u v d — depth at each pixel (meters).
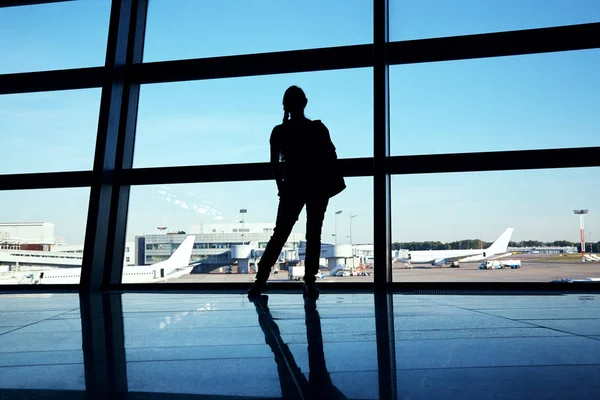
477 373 1.05
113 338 1.59
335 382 1.00
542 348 1.32
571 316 2.00
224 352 1.33
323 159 2.94
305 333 1.62
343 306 2.48
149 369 1.15
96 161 3.97
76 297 3.28
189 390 0.96
